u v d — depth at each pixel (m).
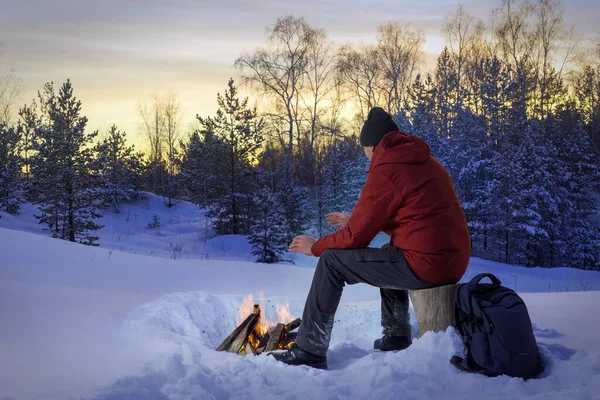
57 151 21.70
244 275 8.84
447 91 40.94
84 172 21.98
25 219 29.06
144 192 39.88
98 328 3.45
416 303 3.12
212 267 9.37
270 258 19.75
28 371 2.45
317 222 26.86
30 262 7.20
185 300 4.40
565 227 30.83
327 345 3.11
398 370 2.68
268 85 36.81
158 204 38.50
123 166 38.22
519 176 27.59
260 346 3.52
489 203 28.09
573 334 3.59
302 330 3.11
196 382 2.53
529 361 2.60
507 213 27.69
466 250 3.05
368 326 4.27
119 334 3.37
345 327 4.26
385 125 3.34
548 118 37.59
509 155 28.59
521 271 21.05
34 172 22.41
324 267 3.12
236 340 3.47
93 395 2.19
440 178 3.05
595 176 33.09
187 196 38.00
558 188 30.92
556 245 29.89
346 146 35.28
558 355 2.85
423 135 29.94
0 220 25.50
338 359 3.40
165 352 2.98
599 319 4.13
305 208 25.67
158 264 8.77
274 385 2.69
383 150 3.07
